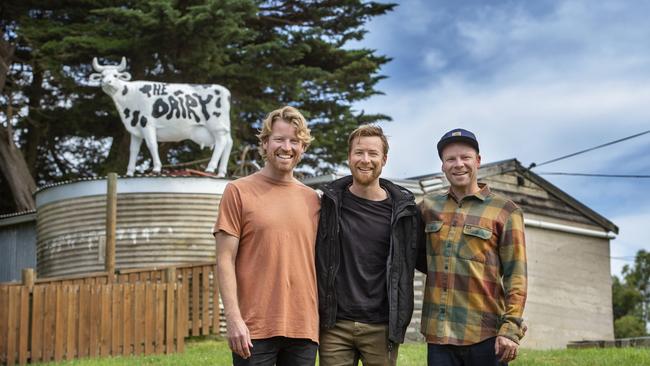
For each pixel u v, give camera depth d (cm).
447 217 572
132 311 1295
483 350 552
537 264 1938
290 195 557
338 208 559
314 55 2875
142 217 1650
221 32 2367
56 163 3128
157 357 1207
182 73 2594
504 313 549
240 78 2664
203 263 1449
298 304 538
